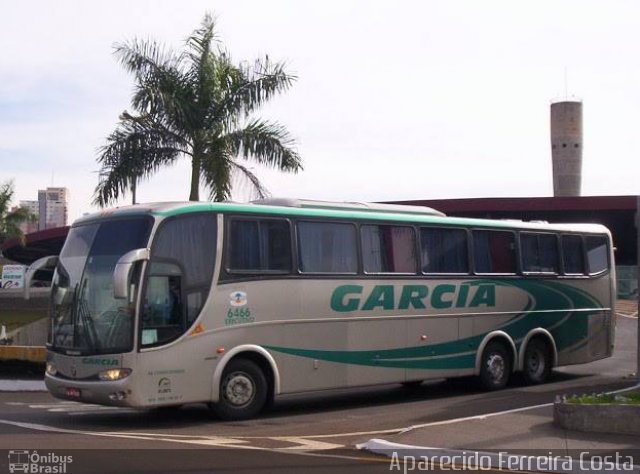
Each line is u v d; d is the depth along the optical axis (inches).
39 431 518.3
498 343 742.5
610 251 871.7
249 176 991.0
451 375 698.8
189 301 545.0
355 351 629.9
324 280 615.5
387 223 663.8
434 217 703.1
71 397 545.3
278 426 551.2
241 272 571.5
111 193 979.9
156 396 526.0
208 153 968.9
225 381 562.9
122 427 543.2
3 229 2034.9
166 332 533.0
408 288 669.9
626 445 435.8
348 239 636.1
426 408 640.4
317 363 606.2
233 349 561.9
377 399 700.0
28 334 1322.6
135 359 520.1
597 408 474.6
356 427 545.3
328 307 616.1
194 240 553.3
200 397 545.6
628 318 1604.3
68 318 555.5
